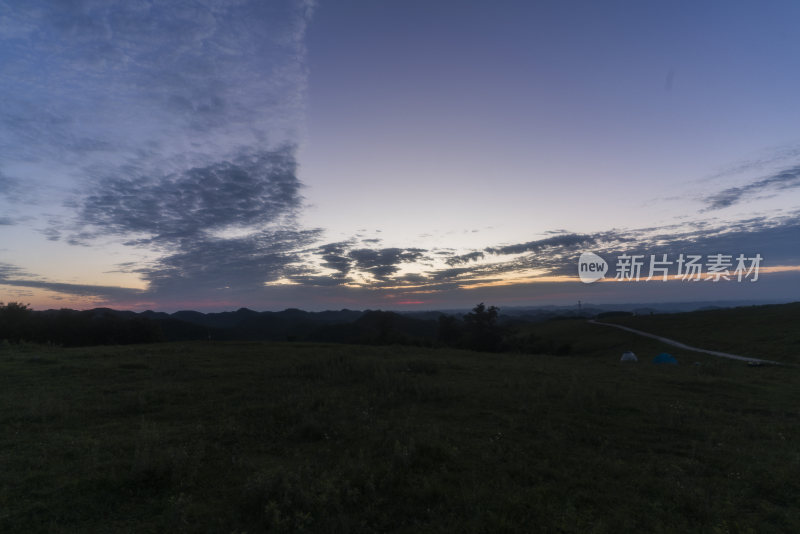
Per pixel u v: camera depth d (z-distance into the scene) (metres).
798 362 29.56
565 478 6.36
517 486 5.99
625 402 11.66
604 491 5.97
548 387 13.37
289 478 5.82
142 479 6.08
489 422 9.56
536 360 25.31
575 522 5.04
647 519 5.18
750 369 22.45
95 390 12.47
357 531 4.82
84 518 5.16
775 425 9.65
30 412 9.50
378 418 9.68
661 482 6.26
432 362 19.39
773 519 5.30
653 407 11.10
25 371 15.45
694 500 5.61
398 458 6.73
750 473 6.66
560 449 7.74
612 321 87.06
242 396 11.94
